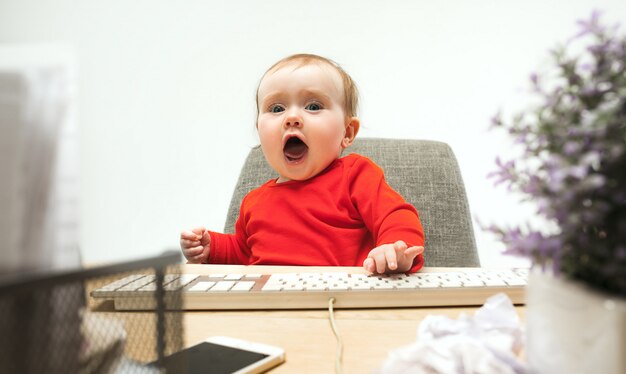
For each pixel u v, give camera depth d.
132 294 0.27
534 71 0.25
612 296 0.22
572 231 0.23
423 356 0.30
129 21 1.72
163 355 0.28
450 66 1.67
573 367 0.23
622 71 0.23
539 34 1.60
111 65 1.72
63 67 0.20
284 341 0.41
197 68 1.75
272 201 1.17
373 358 0.37
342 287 0.52
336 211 1.10
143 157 1.71
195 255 1.10
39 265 0.20
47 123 0.20
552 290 0.25
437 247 1.19
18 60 0.20
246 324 0.46
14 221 0.19
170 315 0.28
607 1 1.52
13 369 0.20
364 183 1.12
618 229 0.23
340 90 1.18
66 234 0.20
